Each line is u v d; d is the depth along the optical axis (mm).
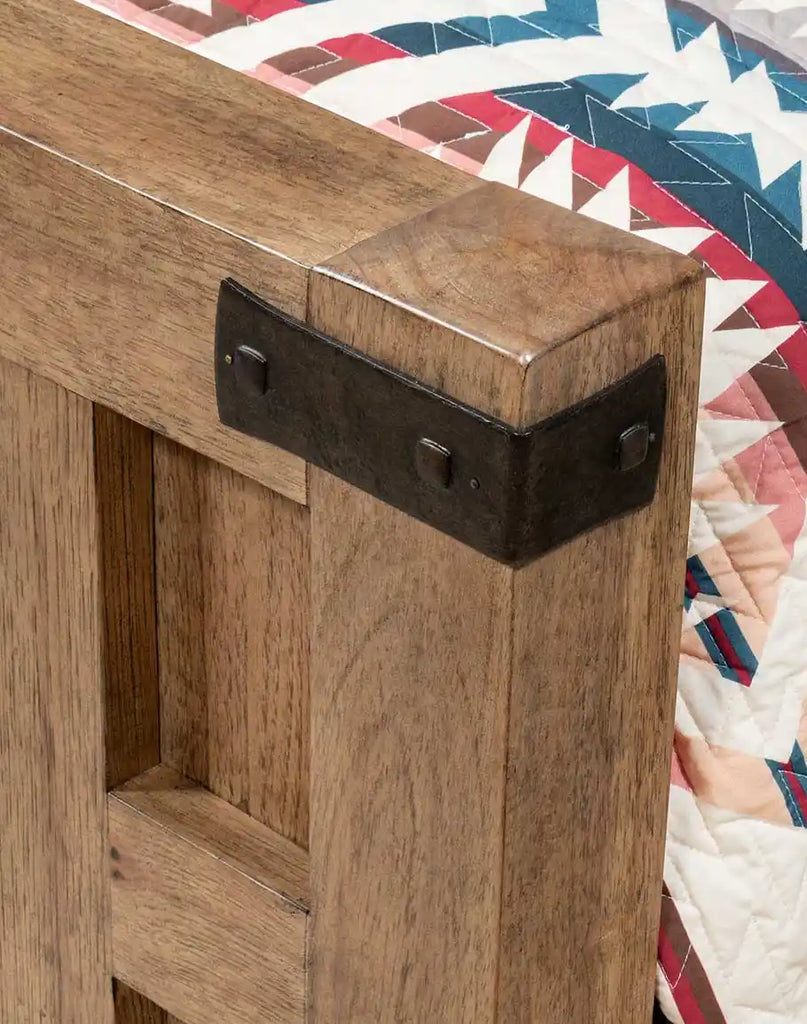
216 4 846
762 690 758
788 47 880
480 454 603
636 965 794
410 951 746
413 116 788
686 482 679
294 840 823
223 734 833
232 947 827
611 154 770
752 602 751
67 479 787
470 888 704
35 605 834
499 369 590
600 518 638
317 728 739
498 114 788
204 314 676
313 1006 805
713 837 776
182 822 830
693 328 641
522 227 652
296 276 636
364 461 645
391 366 622
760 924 787
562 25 847
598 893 750
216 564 791
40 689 856
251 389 671
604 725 706
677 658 722
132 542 807
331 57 819
